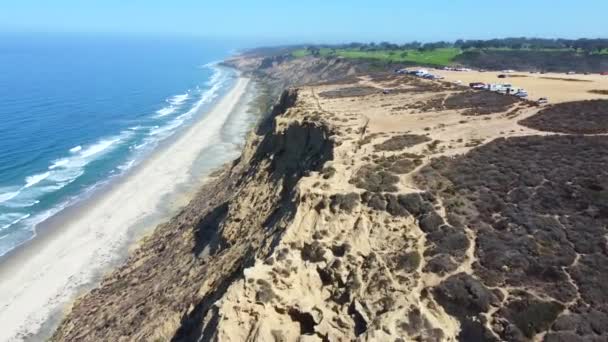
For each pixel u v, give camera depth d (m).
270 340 23.66
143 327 33.31
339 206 29.59
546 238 25.95
